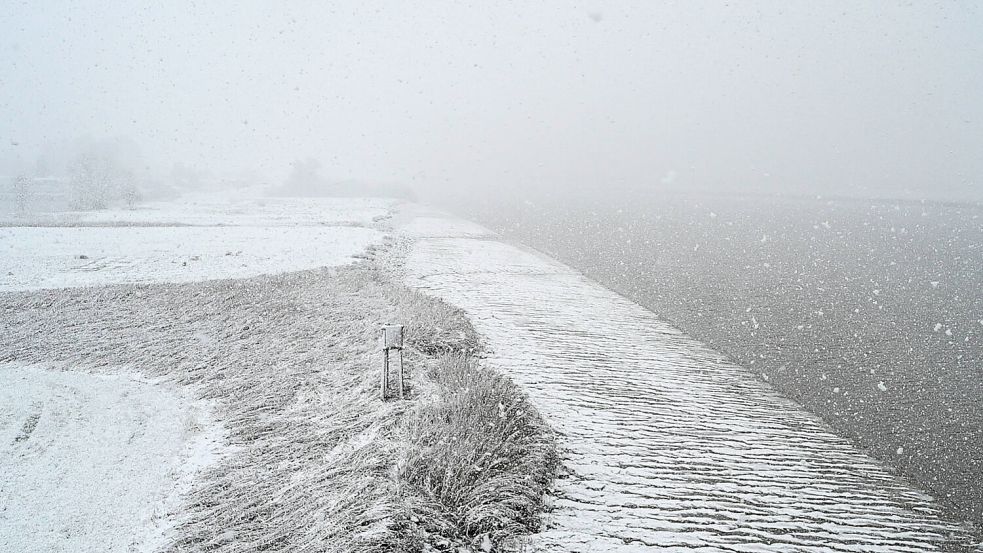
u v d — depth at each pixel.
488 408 9.63
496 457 8.40
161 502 7.71
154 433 9.72
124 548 6.77
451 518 7.16
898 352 16.11
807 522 8.17
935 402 12.78
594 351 15.29
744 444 10.55
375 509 7.01
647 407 11.91
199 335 14.62
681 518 8.01
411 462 7.96
